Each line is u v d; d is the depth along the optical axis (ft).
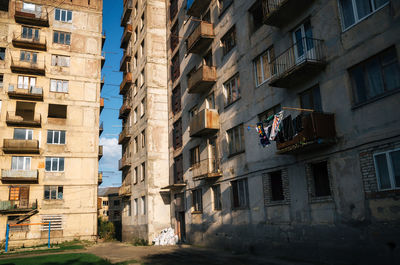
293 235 43.27
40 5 111.96
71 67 111.65
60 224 98.58
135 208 102.99
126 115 123.54
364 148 34.04
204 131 66.64
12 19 107.65
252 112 54.80
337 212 36.63
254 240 51.52
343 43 37.58
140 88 106.42
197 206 74.59
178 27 92.99
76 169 104.27
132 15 123.65
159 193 91.61
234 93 61.67
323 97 39.86
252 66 55.67
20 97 103.24
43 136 103.14
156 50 102.42
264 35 52.85
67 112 107.76
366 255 32.68
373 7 34.68
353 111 35.68
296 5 43.93
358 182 34.32
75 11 116.78
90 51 115.55
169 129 95.71
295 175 43.86
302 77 42.68
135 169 106.83
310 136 37.09
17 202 95.45
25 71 105.50
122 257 55.16
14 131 100.99
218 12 68.95
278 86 45.47
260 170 51.42
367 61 34.99
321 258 38.34
